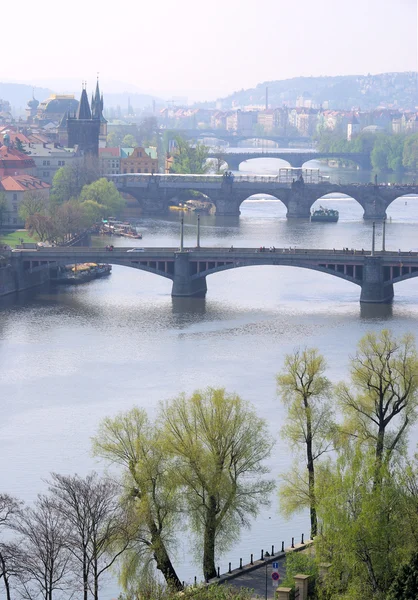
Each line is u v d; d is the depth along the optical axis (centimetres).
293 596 16912
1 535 19862
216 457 19312
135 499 19200
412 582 15462
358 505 17538
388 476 17888
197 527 19175
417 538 17150
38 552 18750
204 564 18975
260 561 19312
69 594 18750
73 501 19550
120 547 18638
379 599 16162
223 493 19200
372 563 17038
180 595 17375
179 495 19138
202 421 19725
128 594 18125
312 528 19712
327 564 17438
